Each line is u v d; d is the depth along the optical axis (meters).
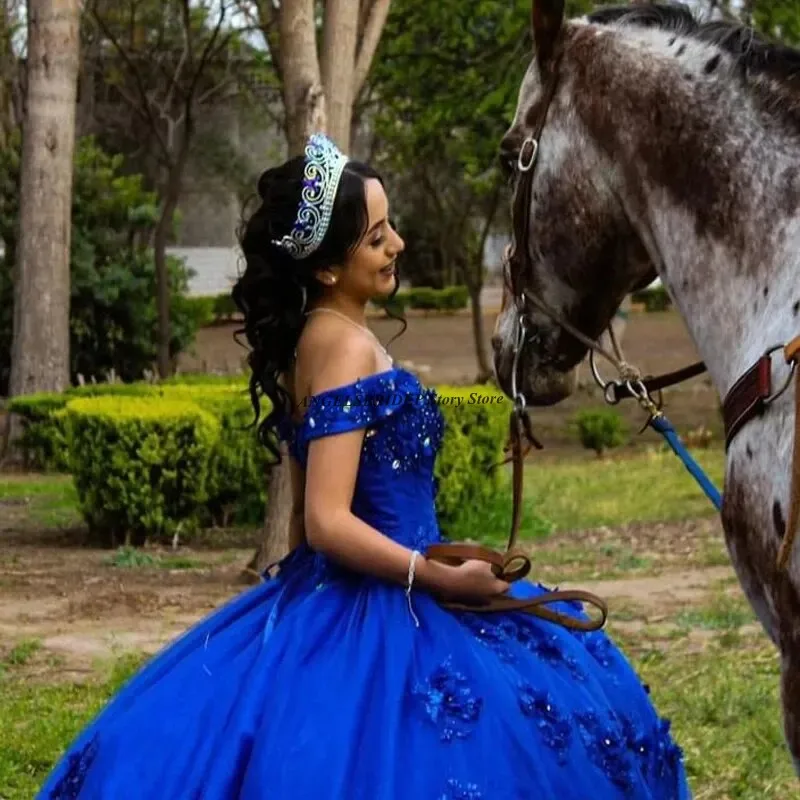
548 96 3.15
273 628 3.03
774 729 5.37
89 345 22.25
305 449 3.04
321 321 3.05
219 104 30.06
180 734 2.88
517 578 3.07
